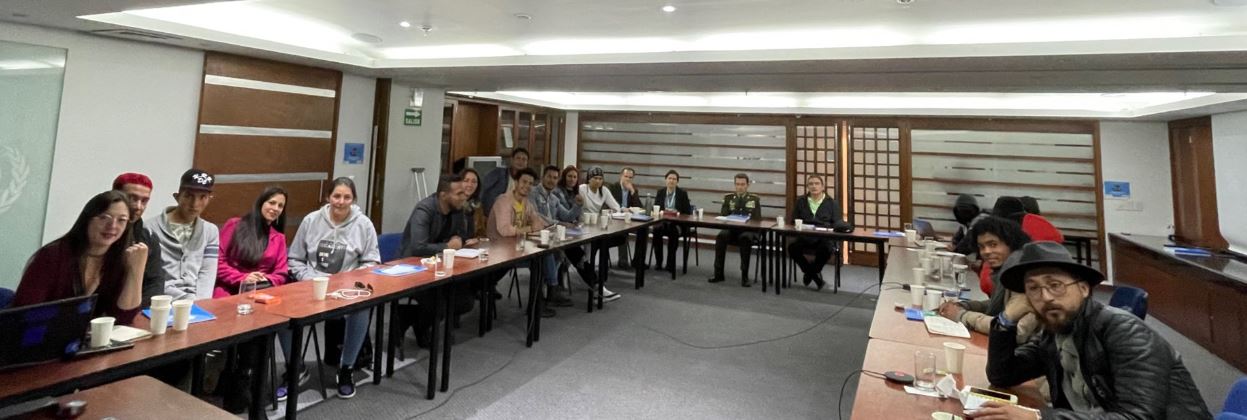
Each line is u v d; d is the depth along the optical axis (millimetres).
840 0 2906
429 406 2756
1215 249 5004
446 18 3512
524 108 7688
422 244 3600
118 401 1386
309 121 4641
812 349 3811
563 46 4168
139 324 1908
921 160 6871
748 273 6250
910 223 6602
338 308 2232
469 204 4277
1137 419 1259
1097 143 6176
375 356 2986
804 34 3564
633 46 4086
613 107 7957
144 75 3729
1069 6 2846
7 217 3236
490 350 3605
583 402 2855
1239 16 2932
